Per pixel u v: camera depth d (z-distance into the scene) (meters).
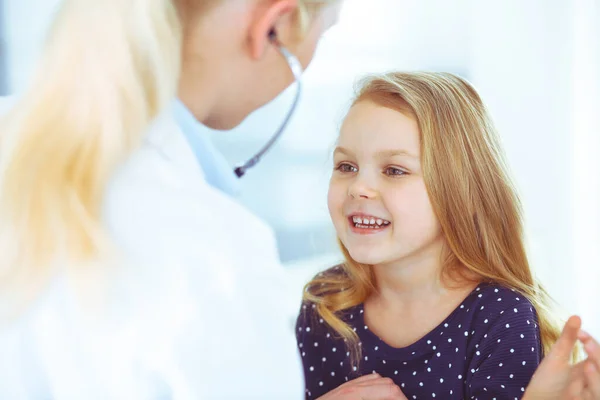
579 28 2.61
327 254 2.78
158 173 0.54
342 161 0.90
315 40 0.64
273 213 3.15
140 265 0.50
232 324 0.52
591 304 2.50
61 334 0.52
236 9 0.58
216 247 0.53
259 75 0.62
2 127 0.54
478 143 0.90
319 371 0.97
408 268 0.89
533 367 0.82
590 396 0.68
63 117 0.50
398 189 0.85
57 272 0.51
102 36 0.50
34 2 2.33
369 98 0.89
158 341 0.50
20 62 2.35
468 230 0.88
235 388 0.52
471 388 0.84
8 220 0.50
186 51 0.59
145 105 0.51
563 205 2.67
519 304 0.85
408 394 0.89
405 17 3.29
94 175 0.50
